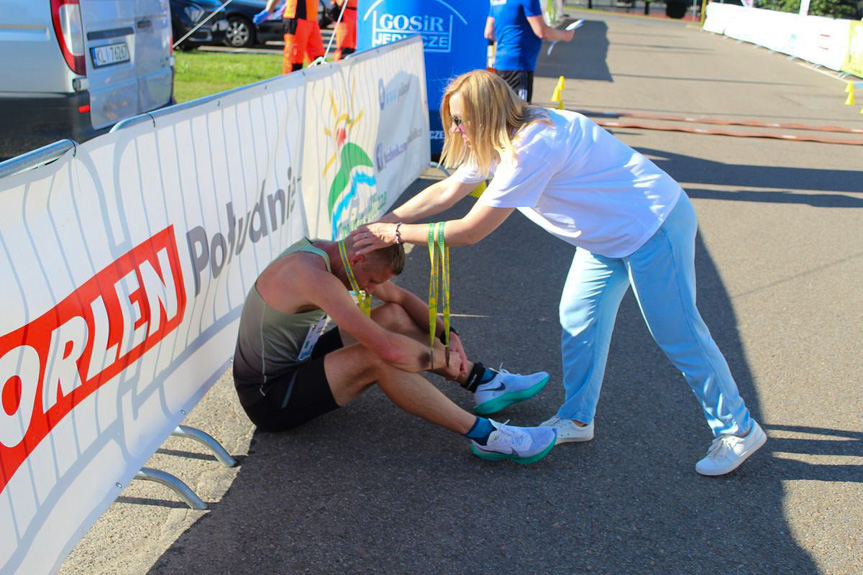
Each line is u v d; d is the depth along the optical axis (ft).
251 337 9.75
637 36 90.99
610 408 11.52
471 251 18.26
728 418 9.78
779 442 10.75
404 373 9.54
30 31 17.35
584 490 9.61
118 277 8.05
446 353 9.77
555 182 8.92
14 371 6.39
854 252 19.06
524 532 8.81
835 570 8.38
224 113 10.31
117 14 19.51
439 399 9.64
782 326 14.62
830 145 31.99
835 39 60.70
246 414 10.58
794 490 9.71
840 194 24.47
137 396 8.70
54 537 7.11
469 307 15.06
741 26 91.45
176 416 9.61
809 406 11.71
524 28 23.81
